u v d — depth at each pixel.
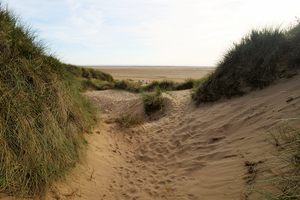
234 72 8.34
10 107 3.80
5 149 3.43
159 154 6.15
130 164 5.81
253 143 4.71
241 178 3.91
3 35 4.38
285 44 7.77
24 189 3.43
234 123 6.07
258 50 8.27
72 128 5.05
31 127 3.89
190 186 4.39
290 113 4.95
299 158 3.33
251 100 6.82
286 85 6.53
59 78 5.21
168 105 9.80
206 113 7.55
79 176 4.57
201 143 5.91
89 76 24.52
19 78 4.19
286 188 2.95
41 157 3.77
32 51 4.81
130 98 13.62
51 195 3.78
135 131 7.80
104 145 6.35
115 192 4.57
